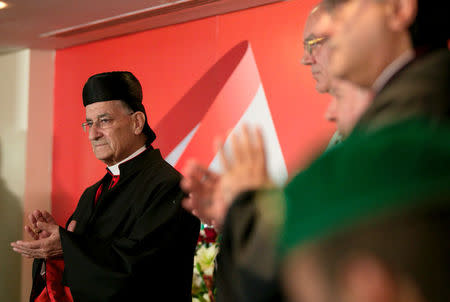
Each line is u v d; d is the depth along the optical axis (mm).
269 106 3641
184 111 4094
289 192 396
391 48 520
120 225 2498
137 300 2264
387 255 334
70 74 4887
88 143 4715
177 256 2416
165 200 2482
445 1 562
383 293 333
